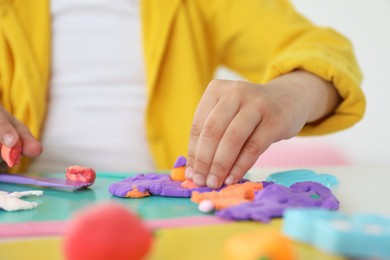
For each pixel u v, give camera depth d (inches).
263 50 30.0
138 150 28.5
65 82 29.2
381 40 45.9
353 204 15.3
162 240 11.6
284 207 13.3
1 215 13.9
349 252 10.2
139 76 29.6
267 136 17.2
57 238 11.9
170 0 30.1
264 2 30.7
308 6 46.8
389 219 11.2
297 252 10.7
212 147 16.6
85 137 28.3
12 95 28.7
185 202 15.2
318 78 21.8
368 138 44.6
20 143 19.1
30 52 28.8
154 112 28.8
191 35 30.3
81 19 29.9
